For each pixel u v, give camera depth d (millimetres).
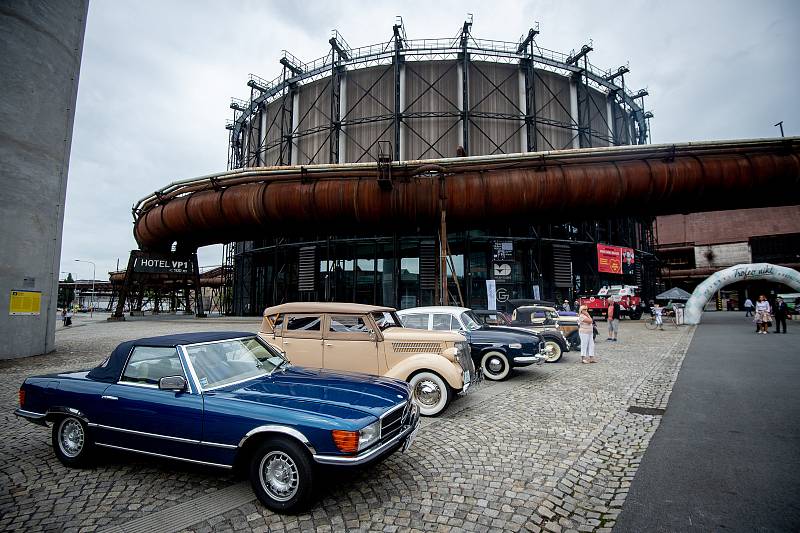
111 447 4152
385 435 3811
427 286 28281
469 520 3322
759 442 4949
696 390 7812
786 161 17734
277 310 7406
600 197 18500
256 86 38125
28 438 5355
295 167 20609
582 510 3494
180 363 4105
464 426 5883
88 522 3289
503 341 9336
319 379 4559
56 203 13523
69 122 14102
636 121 40531
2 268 11719
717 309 52000
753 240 53219
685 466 4328
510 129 31562
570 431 5602
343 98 32594
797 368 9805
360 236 30078
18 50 12250
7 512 3453
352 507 3553
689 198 18422
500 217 19734
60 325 29078
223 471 3678
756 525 3146
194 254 33438
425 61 31828
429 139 30922
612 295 29547
